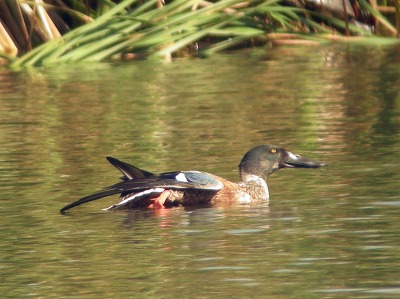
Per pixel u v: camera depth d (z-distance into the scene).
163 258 9.36
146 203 11.62
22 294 8.45
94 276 8.88
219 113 17.66
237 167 13.42
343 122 16.55
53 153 14.66
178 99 19.17
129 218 11.08
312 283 8.43
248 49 25.66
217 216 11.09
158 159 14.04
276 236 10.02
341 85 20.20
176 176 11.73
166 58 24.42
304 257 9.21
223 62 23.72
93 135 15.97
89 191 12.28
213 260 9.24
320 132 15.77
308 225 10.41
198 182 11.70
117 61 24.19
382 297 8.00
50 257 9.52
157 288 8.46
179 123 16.83
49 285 8.66
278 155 12.45
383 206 11.06
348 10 26.08
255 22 24.88
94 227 10.66
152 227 10.60
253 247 9.62
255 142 15.12
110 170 13.45
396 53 24.02
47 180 12.95
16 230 10.56
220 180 11.98
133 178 11.69
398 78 20.70
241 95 19.42
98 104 18.80
